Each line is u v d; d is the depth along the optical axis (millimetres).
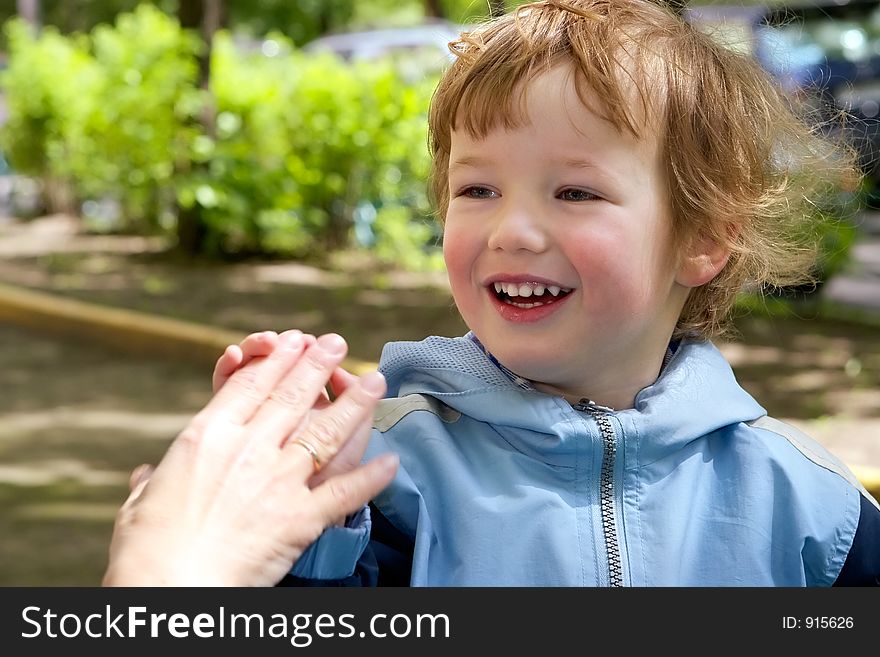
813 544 1500
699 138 1502
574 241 1398
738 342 6977
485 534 1438
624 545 1452
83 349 7723
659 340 1535
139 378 6906
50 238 12414
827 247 7402
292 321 7816
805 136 1835
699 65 1529
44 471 4988
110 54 11094
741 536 1480
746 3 2391
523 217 1410
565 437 1459
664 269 1492
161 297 8789
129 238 12266
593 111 1405
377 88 10289
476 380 1521
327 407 1296
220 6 11555
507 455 1492
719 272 1608
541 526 1441
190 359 7379
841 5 9953
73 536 4199
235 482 1192
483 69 1436
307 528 1195
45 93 12852
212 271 10102
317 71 10469
